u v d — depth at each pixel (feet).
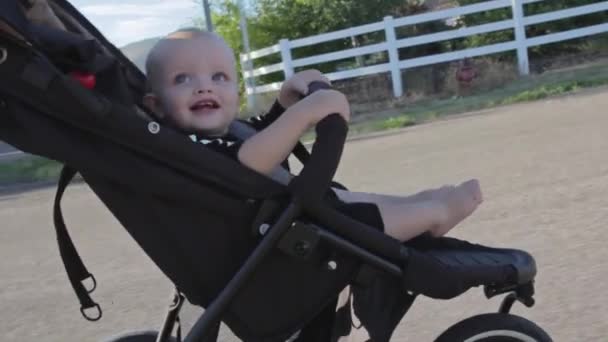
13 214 30.53
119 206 8.43
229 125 9.98
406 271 8.68
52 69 7.66
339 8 67.82
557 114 36.35
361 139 40.22
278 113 10.23
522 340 9.07
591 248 16.19
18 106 7.80
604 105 36.78
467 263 8.89
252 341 8.71
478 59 56.70
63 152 7.95
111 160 8.05
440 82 55.31
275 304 8.68
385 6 68.18
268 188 8.47
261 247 8.32
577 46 58.03
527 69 53.93
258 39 69.72
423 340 13.28
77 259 9.39
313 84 9.72
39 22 8.91
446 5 69.10
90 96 7.78
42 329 15.90
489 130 35.04
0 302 18.03
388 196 10.56
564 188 21.12
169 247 8.52
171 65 9.35
